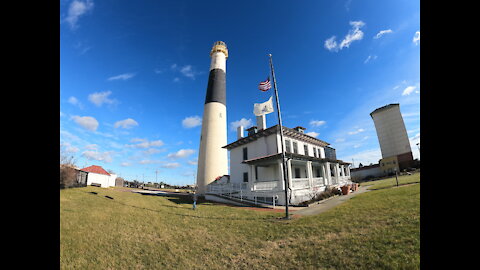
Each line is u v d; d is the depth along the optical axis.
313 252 5.68
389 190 15.69
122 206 14.86
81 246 6.68
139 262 5.71
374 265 4.52
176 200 23.97
